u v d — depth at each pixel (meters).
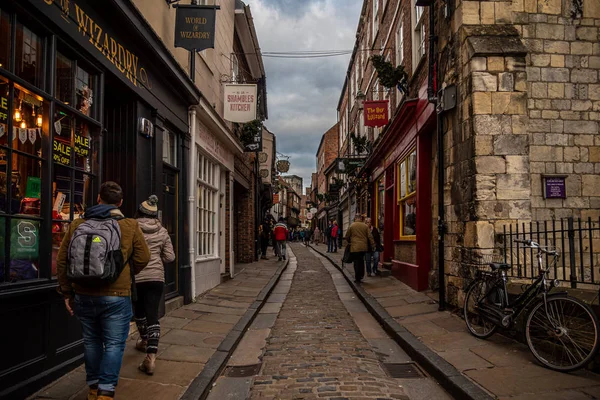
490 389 4.08
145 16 6.73
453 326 6.49
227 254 12.77
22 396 3.74
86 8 4.87
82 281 3.28
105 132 6.30
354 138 17.53
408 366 5.30
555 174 6.89
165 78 7.25
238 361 5.49
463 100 6.95
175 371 4.73
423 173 9.83
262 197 26.12
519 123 6.58
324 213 50.81
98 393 3.33
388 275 12.87
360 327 7.32
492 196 6.46
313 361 5.34
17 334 3.79
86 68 5.10
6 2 3.73
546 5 7.11
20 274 3.93
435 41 8.29
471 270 6.57
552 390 4.02
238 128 15.45
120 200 3.83
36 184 4.18
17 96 3.90
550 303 4.74
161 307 7.11
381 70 10.92
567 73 7.07
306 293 10.96
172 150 8.17
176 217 8.19
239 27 14.76
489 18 7.00
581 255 4.93
